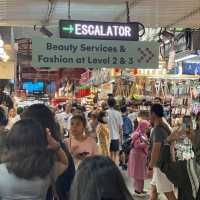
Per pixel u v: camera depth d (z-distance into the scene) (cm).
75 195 273
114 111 1424
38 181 342
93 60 831
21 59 2805
